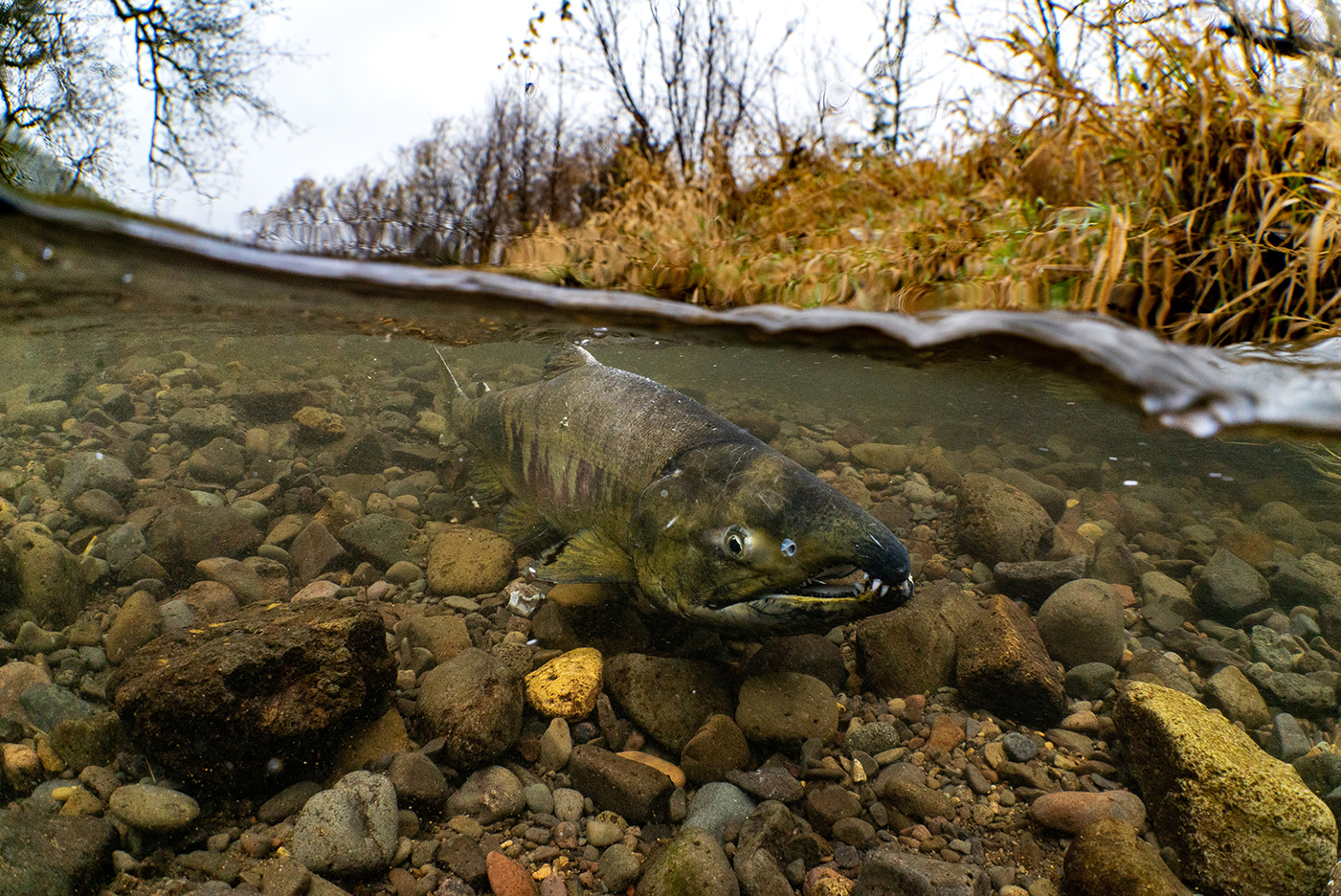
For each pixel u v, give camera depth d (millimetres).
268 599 626
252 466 906
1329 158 546
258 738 421
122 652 549
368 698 477
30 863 346
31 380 1198
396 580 673
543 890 382
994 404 1251
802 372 1249
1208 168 576
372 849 385
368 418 1145
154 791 406
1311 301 523
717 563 512
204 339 1299
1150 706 463
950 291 620
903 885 371
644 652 566
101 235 618
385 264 693
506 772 452
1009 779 481
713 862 377
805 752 474
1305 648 631
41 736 459
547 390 709
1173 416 525
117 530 672
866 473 1005
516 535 722
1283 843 399
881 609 460
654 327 797
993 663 527
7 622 562
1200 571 763
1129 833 401
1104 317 563
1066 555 764
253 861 385
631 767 447
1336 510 1033
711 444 557
